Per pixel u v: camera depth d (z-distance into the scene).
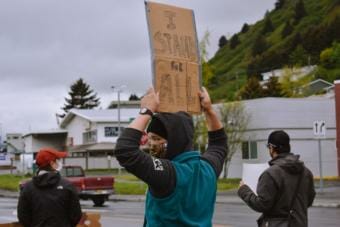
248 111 48.38
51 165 7.38
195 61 4.45
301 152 47.41
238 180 45.38
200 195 4.09
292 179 6.81
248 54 167.62
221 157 4.54
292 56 131.88
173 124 4.12
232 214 23.34
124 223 20.28
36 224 7.29
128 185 43.03
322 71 112.12
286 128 47.28
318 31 130.62
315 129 30.22
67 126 91.38
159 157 4.18
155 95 4.14
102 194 30.69
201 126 44.84
